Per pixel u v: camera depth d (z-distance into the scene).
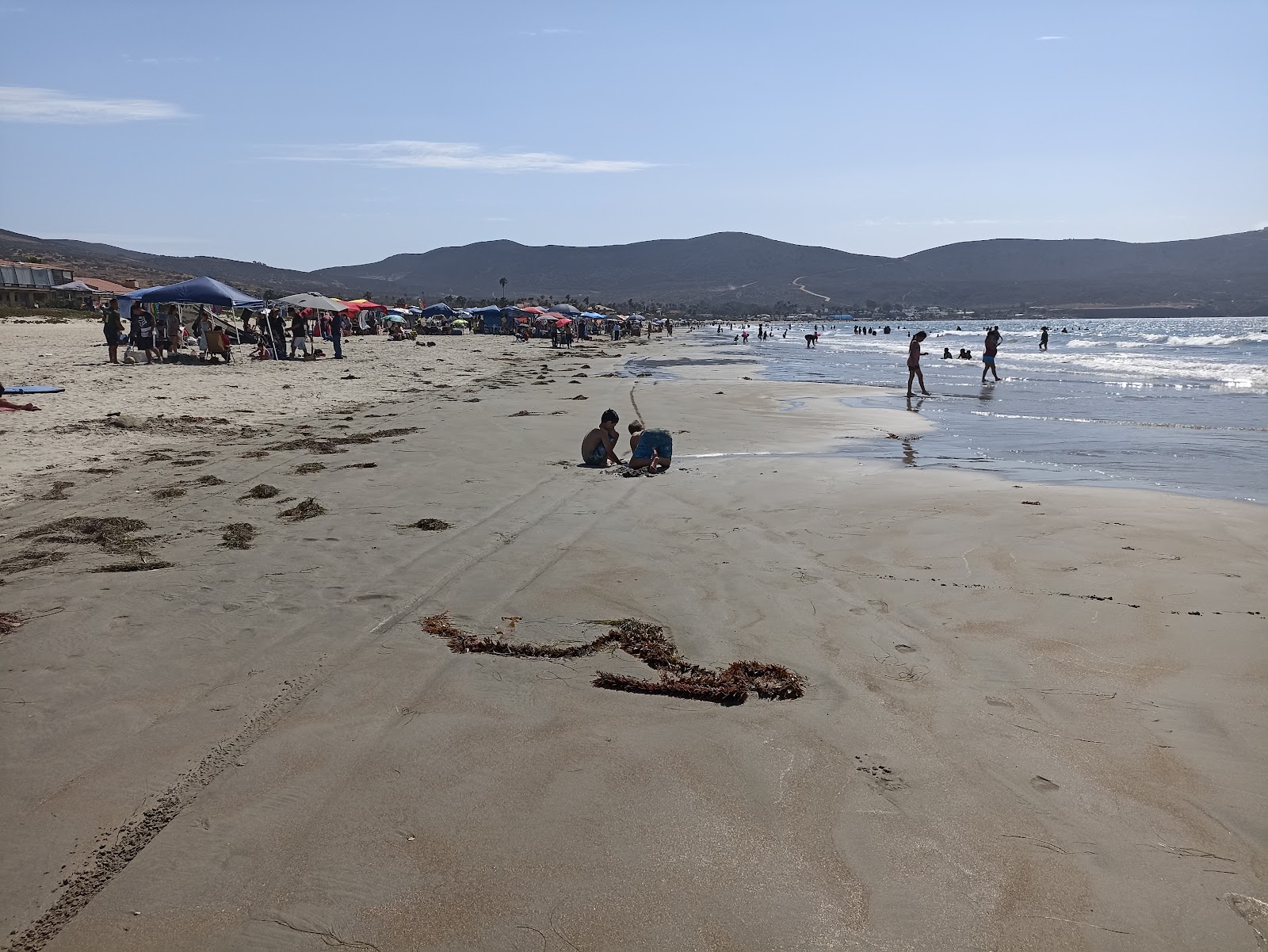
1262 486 10.84
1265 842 3.41
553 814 3.57
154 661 5.09
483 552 7.47
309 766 3.92
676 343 82.44
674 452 13.59
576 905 3.01
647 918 2.95
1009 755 4.09
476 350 49.38
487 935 2.86
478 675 4.94
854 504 9.55
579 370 35.00
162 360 29.03
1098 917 2.99
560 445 13.77
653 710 4.55
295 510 8.94
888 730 4.33
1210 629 5.67
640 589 6.50
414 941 2.84
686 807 3.63
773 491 10.30
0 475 10.88
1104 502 9.70
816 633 5.65
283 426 15.98
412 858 3.26
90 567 6.95
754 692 4.76
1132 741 4.22
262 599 6.18
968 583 6.68
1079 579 6.77
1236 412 19.52
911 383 22.66
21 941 2.82
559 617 5.88
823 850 3.35
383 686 4.77
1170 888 3.14
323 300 38.16
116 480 10.59
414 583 6.56
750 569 7.02
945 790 3.79
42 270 91.38
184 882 3.12
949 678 4.97
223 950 2.79
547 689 4.79
